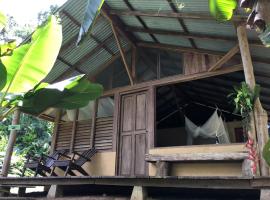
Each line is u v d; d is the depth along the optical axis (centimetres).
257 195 349
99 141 650
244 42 439
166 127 993
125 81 671
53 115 736
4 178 445
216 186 309
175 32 557
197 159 505
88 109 692
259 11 168
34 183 417
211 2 215
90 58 670
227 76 663
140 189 340
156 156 545
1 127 710
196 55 598
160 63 641
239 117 888
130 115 636
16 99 249
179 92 841
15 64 253
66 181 391
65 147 688
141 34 632
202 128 720
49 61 260
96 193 431
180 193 377
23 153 895
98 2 195
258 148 395
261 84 625
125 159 609
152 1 480
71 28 568
